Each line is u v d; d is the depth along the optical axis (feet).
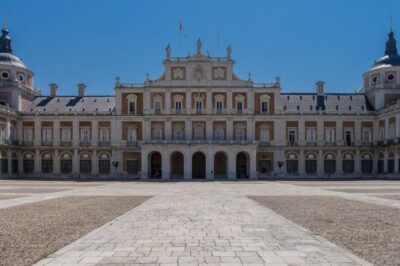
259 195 117.70
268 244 46.55
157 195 118.62
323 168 277.23
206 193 127.24
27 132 280.10
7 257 40.96
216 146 260.01
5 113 257.96
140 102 278.26
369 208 81.87
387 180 226.79
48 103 294.46
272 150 276.21
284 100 290.15
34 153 279.28
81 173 278.46
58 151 279.49
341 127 279.08
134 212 75.87
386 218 67.62
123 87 278.05
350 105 288.30
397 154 245.86
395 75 281.95
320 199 102.58
